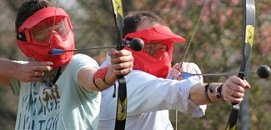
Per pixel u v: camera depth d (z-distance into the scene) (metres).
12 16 35.41
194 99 10.34
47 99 11.11
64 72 10.95
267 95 26.89
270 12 27.27
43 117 11.13
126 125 11.56
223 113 26.78
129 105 11.24
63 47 10.84
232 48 27.20
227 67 26.98
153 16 12.17
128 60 9.82
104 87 10.38
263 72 9.94
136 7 29.38
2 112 37.28
